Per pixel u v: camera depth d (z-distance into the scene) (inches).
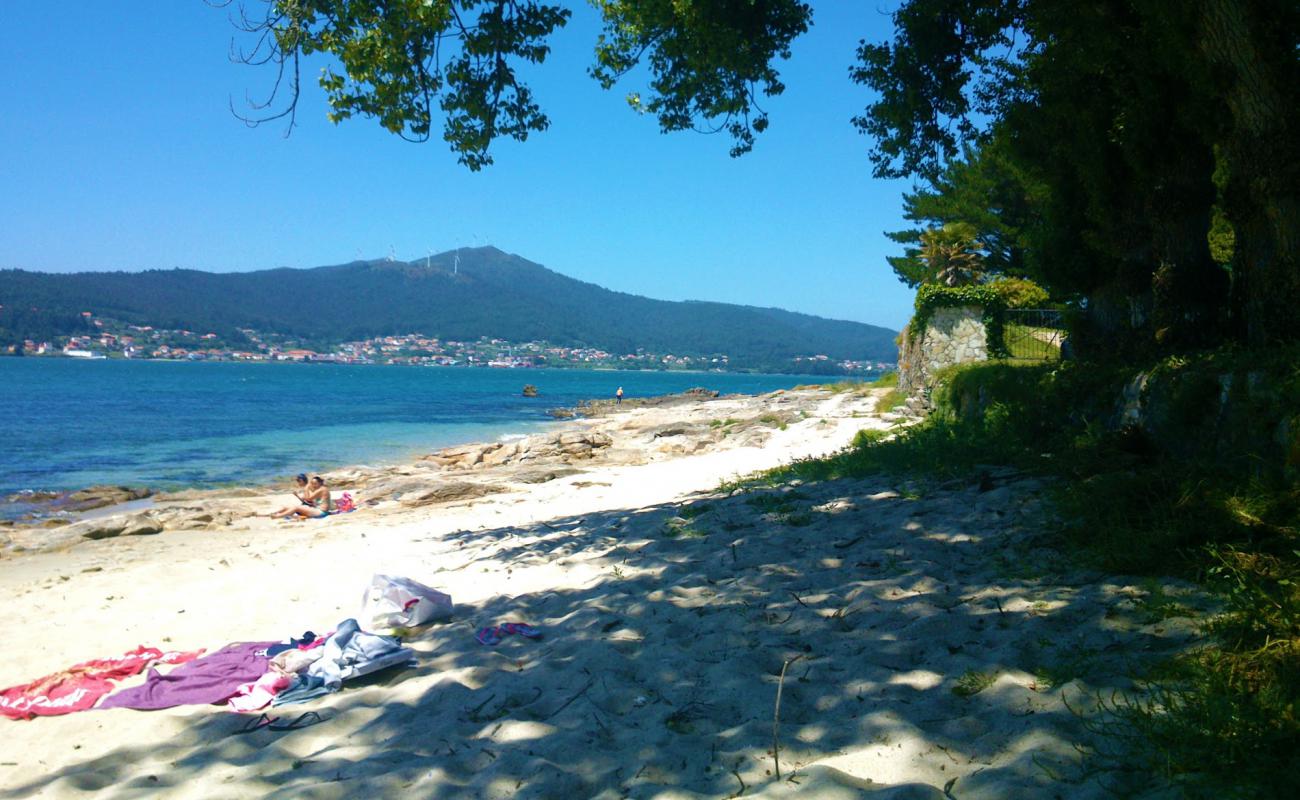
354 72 386.6
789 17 456.1
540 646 231.8
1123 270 404.2
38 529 611.8
